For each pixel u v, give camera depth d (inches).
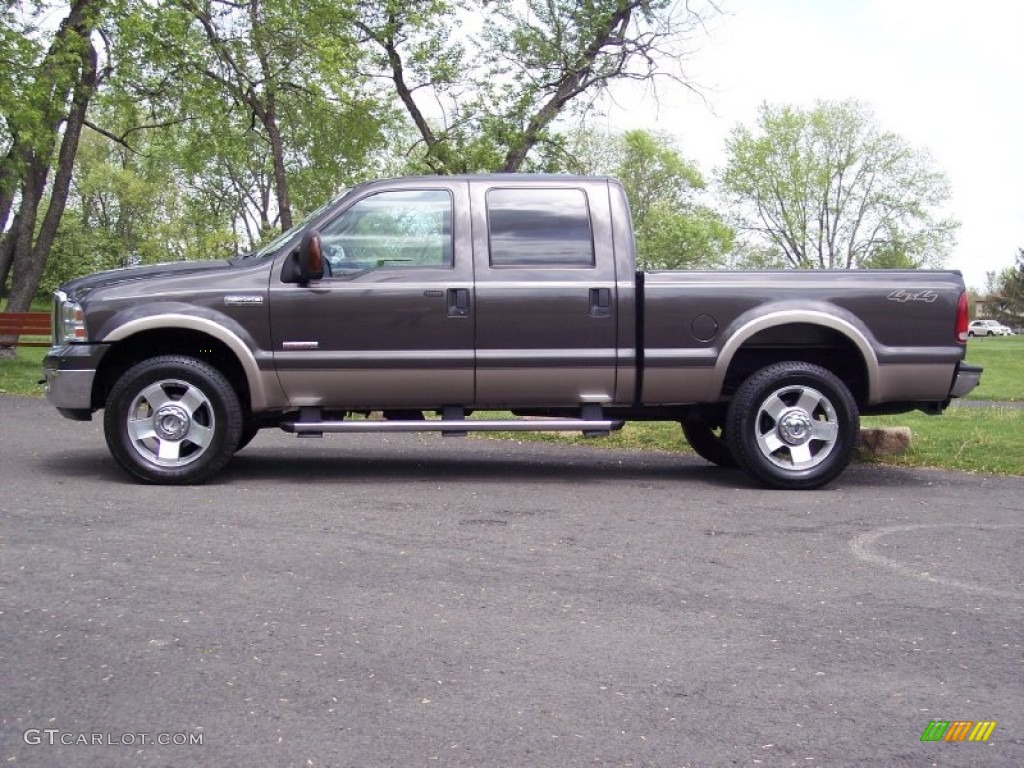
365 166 994.7
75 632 167.6
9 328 732.0
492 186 310.0
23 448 362.9
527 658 160.9
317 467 336.5
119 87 799.7
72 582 193.8
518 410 320.2
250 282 299.4
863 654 165.5
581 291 305.4
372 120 885.2
